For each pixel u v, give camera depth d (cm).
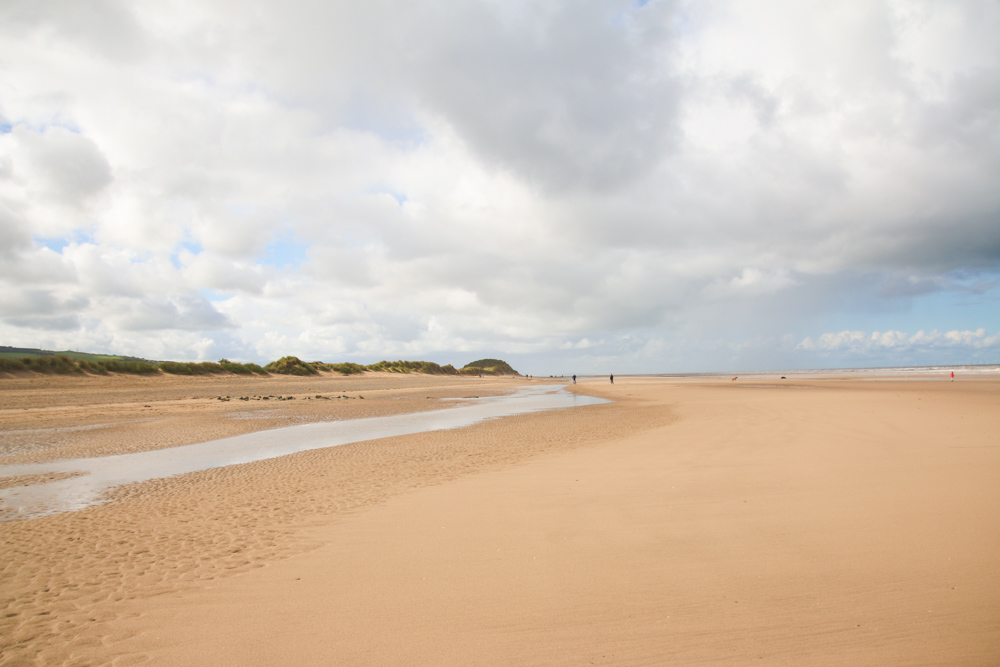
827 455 958
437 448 1371
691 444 1193
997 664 302
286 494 874
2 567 556
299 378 6384
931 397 2461
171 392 3738
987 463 823
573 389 5362
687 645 334
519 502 709
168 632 387
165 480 1048
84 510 822
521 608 393
